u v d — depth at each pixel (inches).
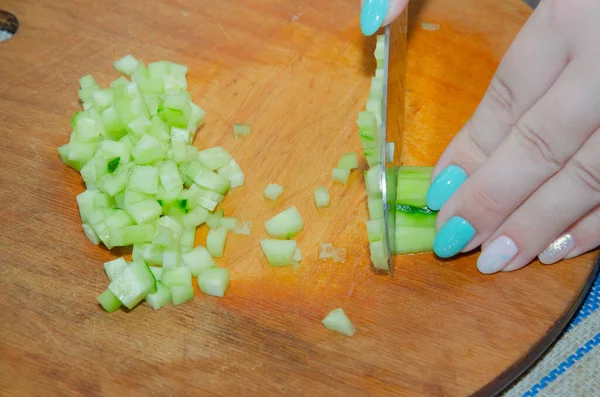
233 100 11.4
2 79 11.4
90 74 11.6
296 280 9.8
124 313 9.5
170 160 10.4
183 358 9.2
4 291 9.6
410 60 11.7
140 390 8.9
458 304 9.5
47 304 9.5
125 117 10.5
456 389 9.0
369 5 9.7
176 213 10.4
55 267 9.8
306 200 10.5
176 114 10.6
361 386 9.0
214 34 12.0
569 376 9.6
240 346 9.3
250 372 9.1
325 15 12.2
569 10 8.4
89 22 12.1
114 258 10.0
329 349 9.2
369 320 9.5
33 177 10.6
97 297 9.6
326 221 10.4
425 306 9.5
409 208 10.1
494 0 12.2
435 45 11.8
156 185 10.1
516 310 9.5
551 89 8.6
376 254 9.7
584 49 8.3
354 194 10.6
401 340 9.3
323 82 11.5
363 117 9.9
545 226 9.1
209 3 12.3
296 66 11.7
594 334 9.9
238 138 11.1
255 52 11.8
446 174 9.8
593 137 8.5
